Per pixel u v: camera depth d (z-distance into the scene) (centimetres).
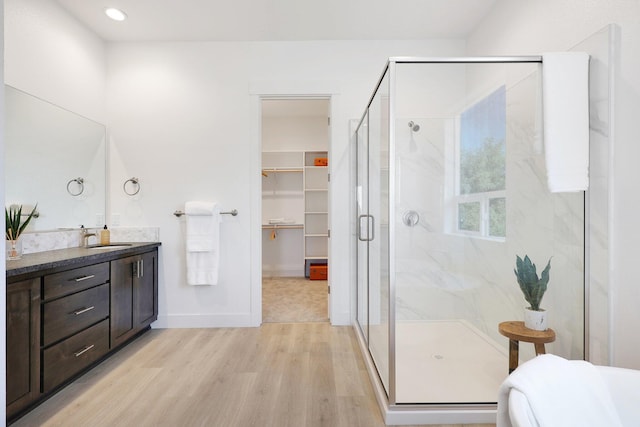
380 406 179
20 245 208
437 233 246
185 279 312
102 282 228
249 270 313
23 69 227
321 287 467
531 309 199
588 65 166
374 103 225
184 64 313
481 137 232
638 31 145
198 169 313
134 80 312
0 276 115
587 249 168
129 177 312
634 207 148
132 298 265
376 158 220
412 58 184
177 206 313
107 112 311
